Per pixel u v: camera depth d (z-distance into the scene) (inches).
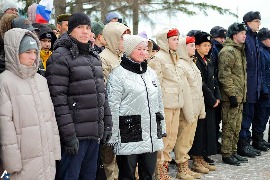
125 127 137.3
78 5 420.8
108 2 423.8
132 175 139.9
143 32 203.8
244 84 220.5
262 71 246.7
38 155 109.3
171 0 484.4
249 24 236.5
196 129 196.2
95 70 126.2
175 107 173.6
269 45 257.9
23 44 109.7
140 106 138.9
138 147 136.9
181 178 184.5
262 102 248.7
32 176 108.3
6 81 107.8
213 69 207.8
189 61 192.1
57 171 123.2
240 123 221.3
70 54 122.0
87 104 122.2
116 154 137.4
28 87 110.6
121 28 155.3
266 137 302.4
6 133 105.1
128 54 143.0
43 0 162.7
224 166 212.5
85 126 122.0
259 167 209.9
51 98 118.5
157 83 148.6
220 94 210.1
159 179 169.8
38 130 109.6
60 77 119.0
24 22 121.8
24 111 107.9
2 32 119.0
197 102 188.7
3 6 160.1
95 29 175.6
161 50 178.5
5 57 111.3
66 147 118.2
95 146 128.1
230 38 221.0
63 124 117.5
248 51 233.8
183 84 180.5
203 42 201.0
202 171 197.3
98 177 138.0
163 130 148.3
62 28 177.8
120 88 138.3
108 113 132.1
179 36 192.4
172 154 227.3
